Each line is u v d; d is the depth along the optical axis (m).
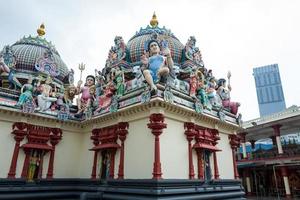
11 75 22.89
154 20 27.45
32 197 18.39
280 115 35.22
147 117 16.77
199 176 17.73
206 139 19.28
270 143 62.38
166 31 26.75
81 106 23.19
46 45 29.41
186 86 20.08
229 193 20.12
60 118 21.16
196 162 18.14
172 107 16.47
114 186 17.25
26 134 19.31
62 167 20.92
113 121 19.31
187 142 17.80
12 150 18.55
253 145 48.34
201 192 17.14
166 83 16.84
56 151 20.88
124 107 17.88
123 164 17.50
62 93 24.78
